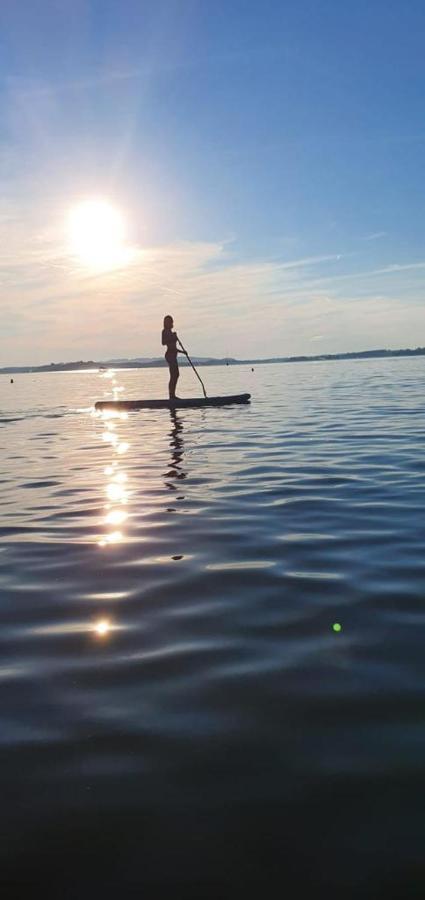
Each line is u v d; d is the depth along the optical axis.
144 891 2.00
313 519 6.48
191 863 2.10
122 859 2.12
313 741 2.74
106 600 4.45
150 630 3.93
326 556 5.27
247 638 3.78
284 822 2.27
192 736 2.79
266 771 2.54
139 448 12.22
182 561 5.27
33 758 2.66
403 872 2.04
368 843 2.16
